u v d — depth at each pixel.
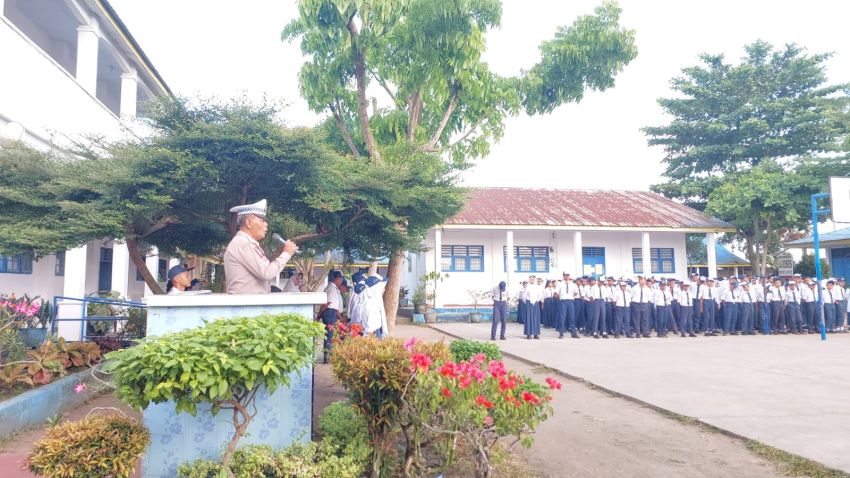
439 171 7.73
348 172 6.99
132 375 3.14
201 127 5.80
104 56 12.81
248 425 4.02
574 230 21.22
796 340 14.53
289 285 12.95
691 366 9.75
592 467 4.71
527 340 14.27
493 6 9.64
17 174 6.10
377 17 8.74
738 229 22.95
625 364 9.98
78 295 10.45
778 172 21.25
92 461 3.33
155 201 5.75
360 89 9.83
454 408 3.59
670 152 25.83
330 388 7.56
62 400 6.40
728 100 23.66
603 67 11.35
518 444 5.31
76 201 6.09
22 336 8.23
